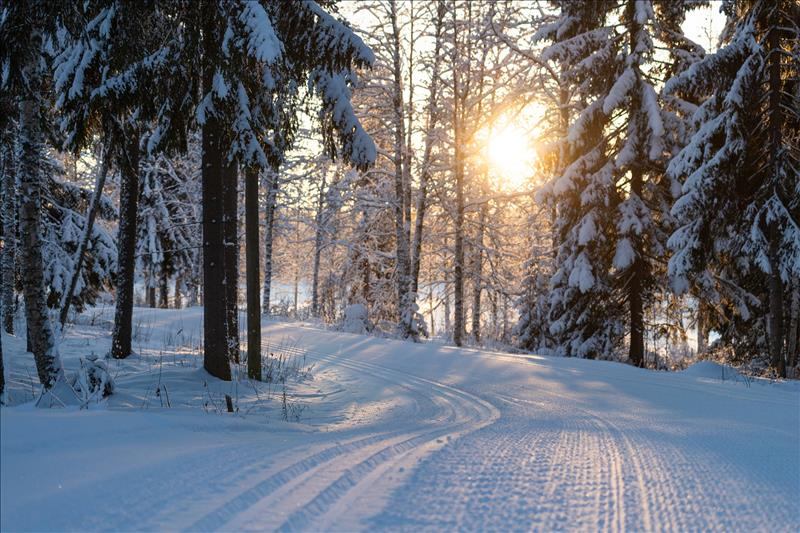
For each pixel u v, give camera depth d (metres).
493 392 11.21
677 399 10.29
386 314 31.09
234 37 9.19
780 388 11.90
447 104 26.36
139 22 9.56
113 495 3.63
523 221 30.02
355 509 3.78
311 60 10.78
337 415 8.99
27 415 4.59
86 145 10.70
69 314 20.81
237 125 10.31
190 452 4.70
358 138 12.10
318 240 34.47
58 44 10.62
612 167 18.88
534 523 3.72
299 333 21.84
